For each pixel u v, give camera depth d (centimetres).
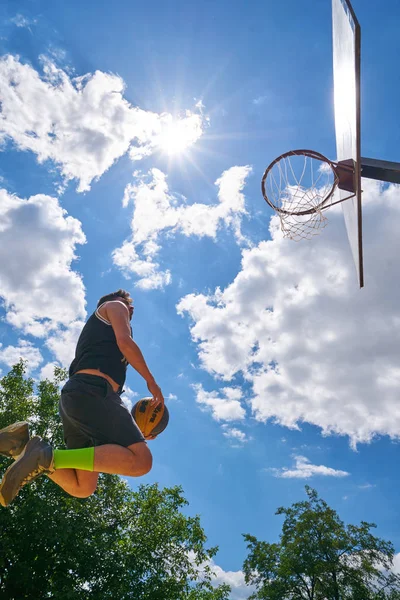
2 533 1748
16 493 232
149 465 254
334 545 3078
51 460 235
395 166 671
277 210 795
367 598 2920
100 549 1753
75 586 1725
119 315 272
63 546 1723
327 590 2945
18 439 243
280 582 3091
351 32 549
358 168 612
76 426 264
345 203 789
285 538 3256
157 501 2117
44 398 2256
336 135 789
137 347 263
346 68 613
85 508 1884
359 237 634
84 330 283
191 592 2053
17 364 2314
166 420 309
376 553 3069
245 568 3209
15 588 1756
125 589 1755
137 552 1916
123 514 2117
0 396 2238
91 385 259
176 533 2031
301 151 734
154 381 262
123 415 259
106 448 247
